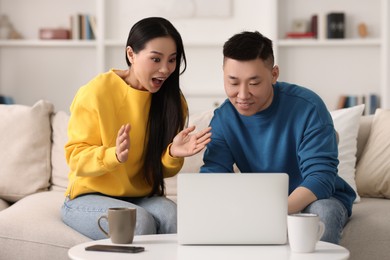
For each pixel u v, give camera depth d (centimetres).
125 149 234
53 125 349
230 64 230
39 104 349
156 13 619
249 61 228
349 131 327
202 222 199
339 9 606
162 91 267
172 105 267
